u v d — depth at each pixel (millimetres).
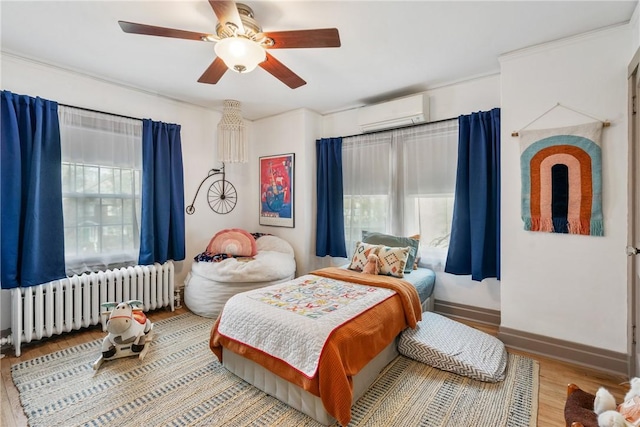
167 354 2461
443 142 3232
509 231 2570
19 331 2438
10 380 2088
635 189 2010
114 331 2316
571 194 2291
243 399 1909
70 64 2711
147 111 3412
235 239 3809
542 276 2439
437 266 3305
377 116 3496
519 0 1863
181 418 1737
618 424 1143
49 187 2656
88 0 1850
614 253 2182
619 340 2180
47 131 2645
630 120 2037
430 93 3326
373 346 1970
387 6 1906
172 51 2480
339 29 2156
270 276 3375
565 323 2361
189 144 3818
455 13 1986
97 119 3004
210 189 4070
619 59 2133
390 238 3361
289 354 1795
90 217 2982
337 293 2375
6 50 2459
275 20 2039
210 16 2012
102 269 3070
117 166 3143
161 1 1860
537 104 2416
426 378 2131
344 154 3961
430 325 2629
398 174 3525
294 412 1795
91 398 1902
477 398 1910
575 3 1899
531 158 2434
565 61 2309
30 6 1903
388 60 2652
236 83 3162
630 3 1906
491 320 3033
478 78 3027
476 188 2924
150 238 3248
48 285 2625
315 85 3207
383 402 1875
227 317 2174
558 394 1956
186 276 3727
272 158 4344
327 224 4074
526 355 2441
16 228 2482
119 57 2582
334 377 1637
